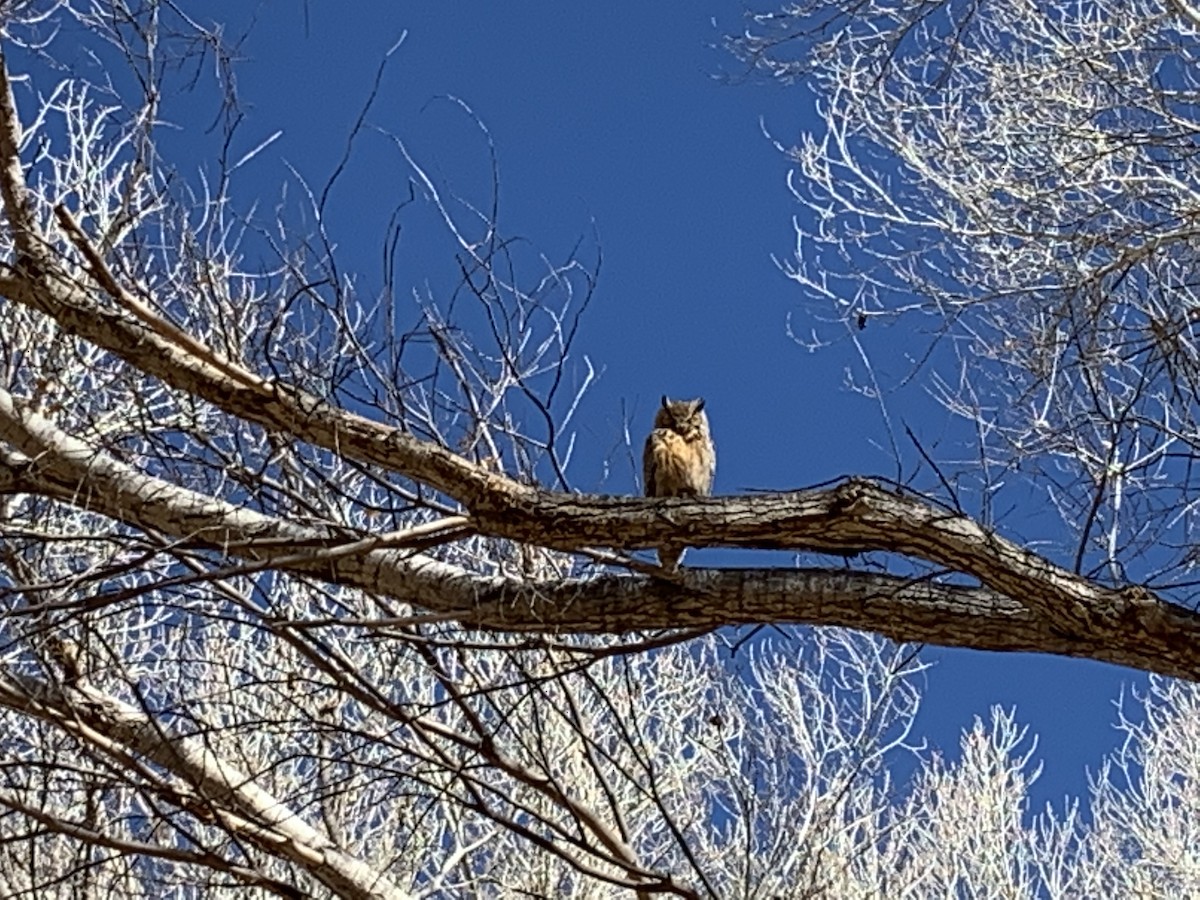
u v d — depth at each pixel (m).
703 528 4.41
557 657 5.95
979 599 4.44
